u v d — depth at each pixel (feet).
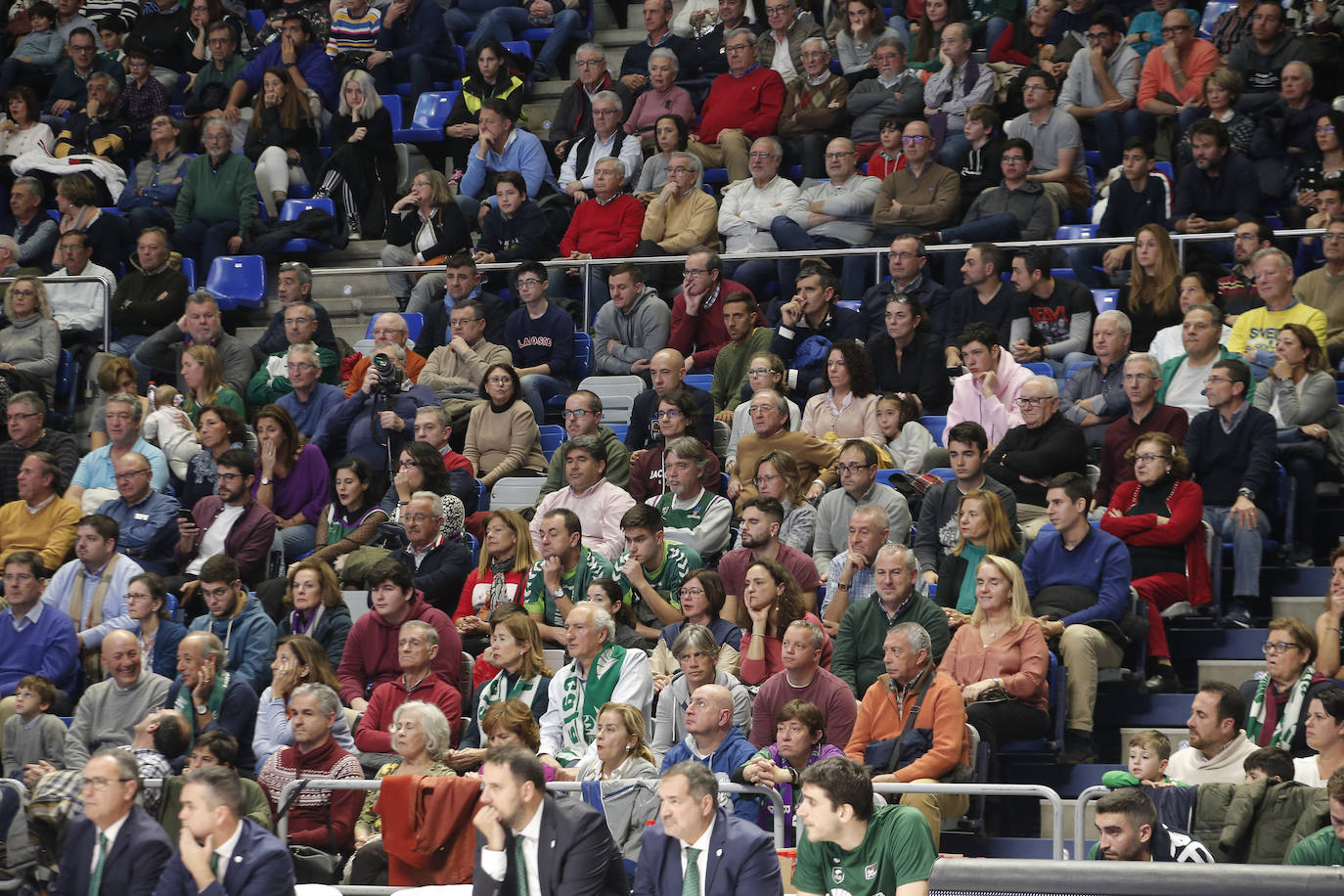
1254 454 86.63
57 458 102.89
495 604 87.35
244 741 80.48
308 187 134.10
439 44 144.25
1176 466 85.46
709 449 97.30
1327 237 99.60
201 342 112.06
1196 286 99.55
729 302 105.09
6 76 151.12
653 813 66.03
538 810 55.93
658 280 118.42
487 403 103.14
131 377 109.09
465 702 83.35
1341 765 63.46
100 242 126.21
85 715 82.53
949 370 101.96
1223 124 114.93
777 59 134.51
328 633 86.38
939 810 69.46
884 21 135.13
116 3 156.76
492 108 129.08
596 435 97.55
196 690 79.77
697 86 135.13
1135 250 103.40
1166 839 58.39
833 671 78.79
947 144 120.26
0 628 88.63
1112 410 94.79
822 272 106.22
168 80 148.66
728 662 79.51
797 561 84.48
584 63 134.72
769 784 65.26
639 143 128.88
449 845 65.57
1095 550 81.10
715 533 90.79
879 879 52.90
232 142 134.62
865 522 82.33
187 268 126.11
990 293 104.27
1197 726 70.64
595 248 120.16
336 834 73.31
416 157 138.82
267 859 56.65
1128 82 123.44
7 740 82.33
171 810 69.87
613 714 69.51
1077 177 118.21
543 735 76.59
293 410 106.63
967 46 125.70
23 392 104.68
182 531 95.86
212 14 151.43
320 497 99.19
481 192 130.00
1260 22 120.26
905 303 101.14
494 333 113.39
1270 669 74.02
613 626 78.28
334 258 131.03
